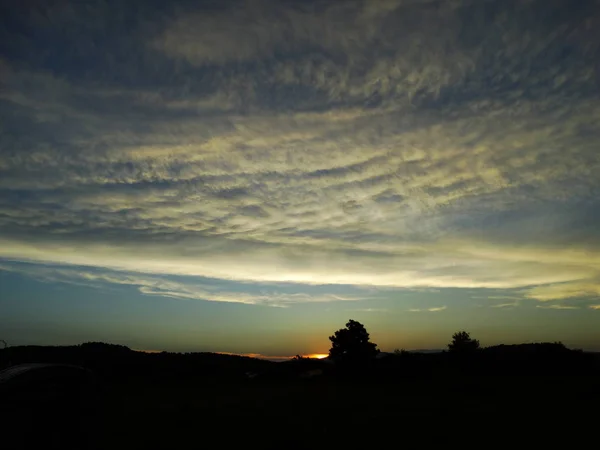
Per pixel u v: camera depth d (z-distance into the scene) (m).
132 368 42.50
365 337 51.97
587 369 41.34
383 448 11.71
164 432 13.52
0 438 9.84
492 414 17.39
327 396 26.42
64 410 11.05
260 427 14.56
